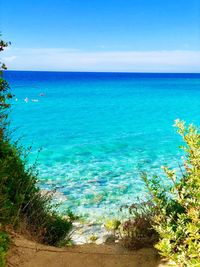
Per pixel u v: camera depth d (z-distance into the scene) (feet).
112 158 63.16
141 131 100.63
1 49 20.18
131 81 570.05
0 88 20.25
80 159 62.03
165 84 462.60
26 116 139.95
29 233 20.18
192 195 15.99
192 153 15.44
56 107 177.99
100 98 235.40
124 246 20.84
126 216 34.76
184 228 15.81
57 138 87.81
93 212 36.29
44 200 24.13
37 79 619.67
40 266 16.35
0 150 20.90
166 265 16.94
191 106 182.09
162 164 58.03
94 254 18.86
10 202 19.40
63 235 22.86
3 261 14.25
